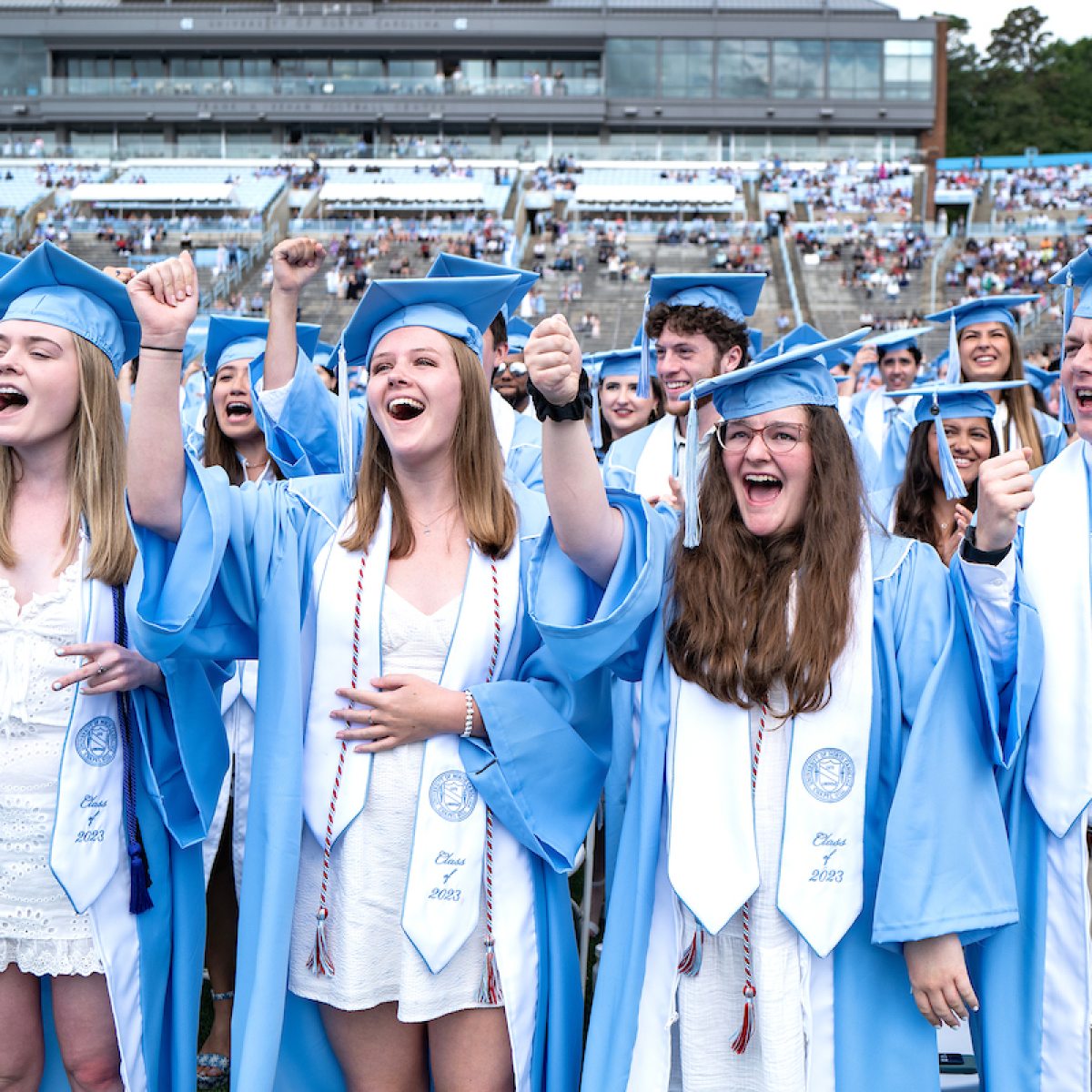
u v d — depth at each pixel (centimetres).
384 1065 307
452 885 298
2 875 307
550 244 4625
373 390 308
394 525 314
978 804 296
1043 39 9456
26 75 5881
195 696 320
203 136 5800
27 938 307
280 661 306
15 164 5391
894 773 297
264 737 305
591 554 296
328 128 5775
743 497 304
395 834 301
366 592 308
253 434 520
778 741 295
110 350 324
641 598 292
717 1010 294
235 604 312
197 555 297
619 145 5809
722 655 294
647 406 616
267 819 300
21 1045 315
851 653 294
